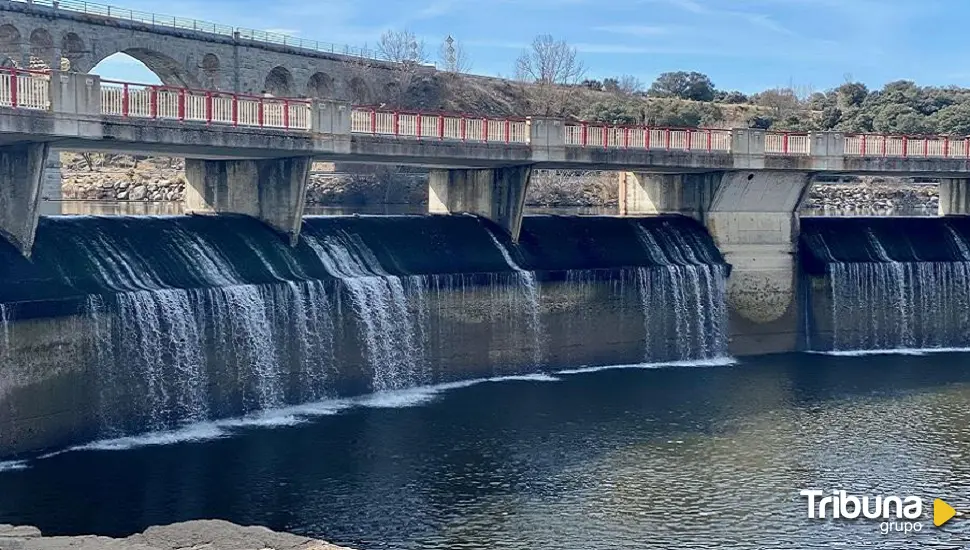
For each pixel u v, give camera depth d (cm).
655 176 6650
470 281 5306
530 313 5534
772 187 6297
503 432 4209
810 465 3812
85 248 4247
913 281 6381
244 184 5125
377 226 5506
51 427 3753
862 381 5325
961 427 4366
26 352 3659
